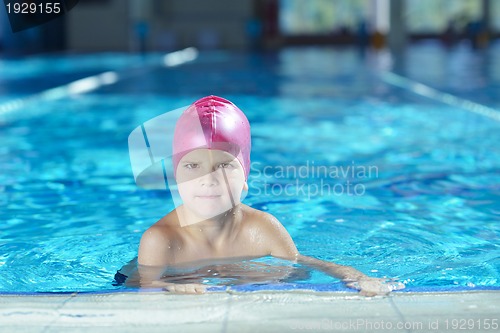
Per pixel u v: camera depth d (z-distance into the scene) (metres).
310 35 30.16
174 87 10.70
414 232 2.79
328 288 1.91
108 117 7.27
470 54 20.56
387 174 4.13
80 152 5.14
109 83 11.45
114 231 2.86
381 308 1.73
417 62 17.03
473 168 4.32
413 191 3.65
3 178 4.20
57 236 2.79
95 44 23.02
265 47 26.08
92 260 2.42
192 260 2.17
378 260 2.37
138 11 22.61
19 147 5.41
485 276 2.20
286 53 22.00
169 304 1.78
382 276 2.19
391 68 14.91
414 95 9.25
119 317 1.70
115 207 3.33
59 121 7.00
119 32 22.94
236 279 2.04
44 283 2.17
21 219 3.13
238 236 2.21
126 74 13.35
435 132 5.93
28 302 1.81
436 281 2.15
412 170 4.27
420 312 1.70
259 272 2.10
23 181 4.09
